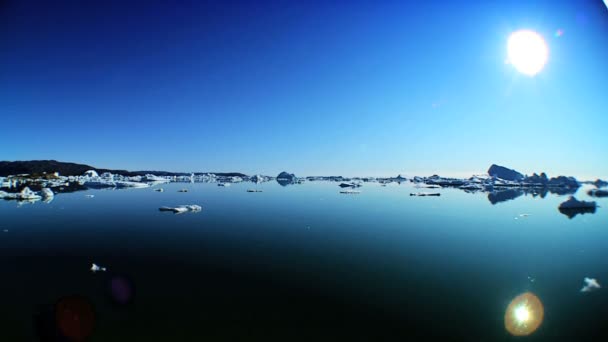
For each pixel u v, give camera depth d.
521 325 9.13
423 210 28.98
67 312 9.59
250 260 14.12
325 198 39.41
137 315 9.49
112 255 14.67
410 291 11.17
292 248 15.90
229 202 34.09
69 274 12.43
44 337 8.50
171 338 8.41
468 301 10.57
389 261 14.10
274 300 10.48
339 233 19.06
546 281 12.12
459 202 35.78
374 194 46.06
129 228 19.97
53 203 30.69
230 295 10.81
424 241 17.38
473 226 21.58
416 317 9.52
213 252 15.18
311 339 8.48
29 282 11.66
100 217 23.59
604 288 11.48
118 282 11.72
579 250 15.97
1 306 9.95
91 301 10.31
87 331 8.71
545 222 23.42
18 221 21.80
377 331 8.87
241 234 18.66
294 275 12.48
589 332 8.92
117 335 8.52
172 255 14.74
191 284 11.63
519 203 35.66
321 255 14.83
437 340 8.51
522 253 15.41
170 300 10.42
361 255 14.91
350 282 11.90
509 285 11.69
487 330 8.95
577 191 55.53
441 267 13.44
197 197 38.97
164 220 22.70
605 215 26.89
